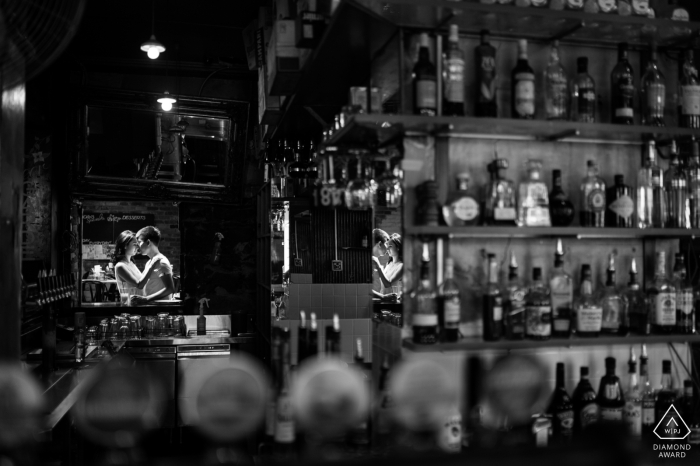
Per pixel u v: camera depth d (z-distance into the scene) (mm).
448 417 2578
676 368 3146
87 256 6676
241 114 6922
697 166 3033
